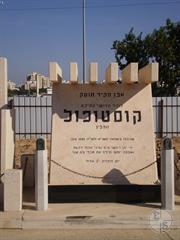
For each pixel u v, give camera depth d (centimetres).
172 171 577
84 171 666
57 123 688
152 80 640
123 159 675
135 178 663
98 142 682
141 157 676
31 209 587
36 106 1631
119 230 529
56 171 666
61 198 626
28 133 1633
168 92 2642
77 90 702
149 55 2638
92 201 628
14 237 500
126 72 687
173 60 2625
